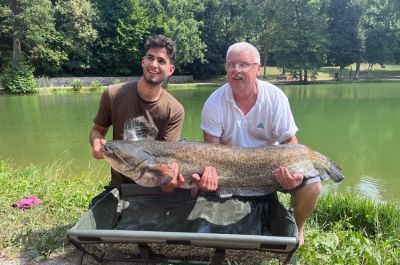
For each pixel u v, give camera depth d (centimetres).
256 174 348
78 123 1878
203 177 337
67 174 842
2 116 2148
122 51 4519
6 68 3778
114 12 4456
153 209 347
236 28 4828
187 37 4322
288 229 287
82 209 464
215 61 4997
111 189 377
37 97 3275
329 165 359
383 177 974
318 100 2825
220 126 386
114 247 288
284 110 379
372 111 2259
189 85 4397
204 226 328
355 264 351
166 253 290
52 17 3922
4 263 346
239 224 332
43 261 351
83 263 348
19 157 1142
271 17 4825
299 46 4728
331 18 5056
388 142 1440
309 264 355
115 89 386
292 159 348
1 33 3888
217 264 275
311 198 344
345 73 5538
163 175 334
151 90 375
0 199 476
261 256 279
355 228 468
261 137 390
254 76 367
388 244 393
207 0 4844
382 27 5025
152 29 4478
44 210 450
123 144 339
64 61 4244
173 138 396
